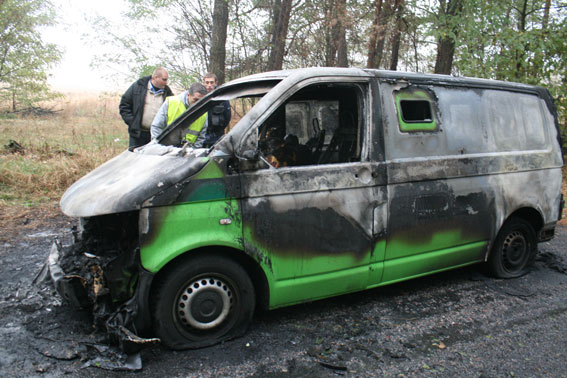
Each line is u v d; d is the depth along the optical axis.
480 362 3.00
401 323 3.53
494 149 4.27
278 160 3.70
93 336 3.08
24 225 5.72
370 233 3.52
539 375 2.86
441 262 4.02
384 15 9.91
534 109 4.70
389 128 3.59
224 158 2.97
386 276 3.71
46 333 3.13
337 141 3.77
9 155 8.28
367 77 3.52
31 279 4.11
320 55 10.84
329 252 3.36
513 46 9.12
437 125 3.87
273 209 3.12
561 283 4.53
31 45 14.63
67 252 3.33
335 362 2.93
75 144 9.81
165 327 2.92
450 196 3.94
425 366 2.93
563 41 9.14
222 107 4.89
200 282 3.01
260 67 10.85
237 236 3.01
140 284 2.79
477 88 4.23
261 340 3.19
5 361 2.77
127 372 2.72
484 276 4.66
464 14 9.30
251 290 3.19
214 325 3.08
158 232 2.80
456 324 3.55
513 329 3.49
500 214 4.32
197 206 2.89
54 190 7.17
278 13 10.52
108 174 3.38
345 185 3.37
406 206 3.68
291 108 3.85
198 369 2.79
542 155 4.66
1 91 14.94
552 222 4.83
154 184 2.79
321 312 3.69
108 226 3.16
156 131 5.22
